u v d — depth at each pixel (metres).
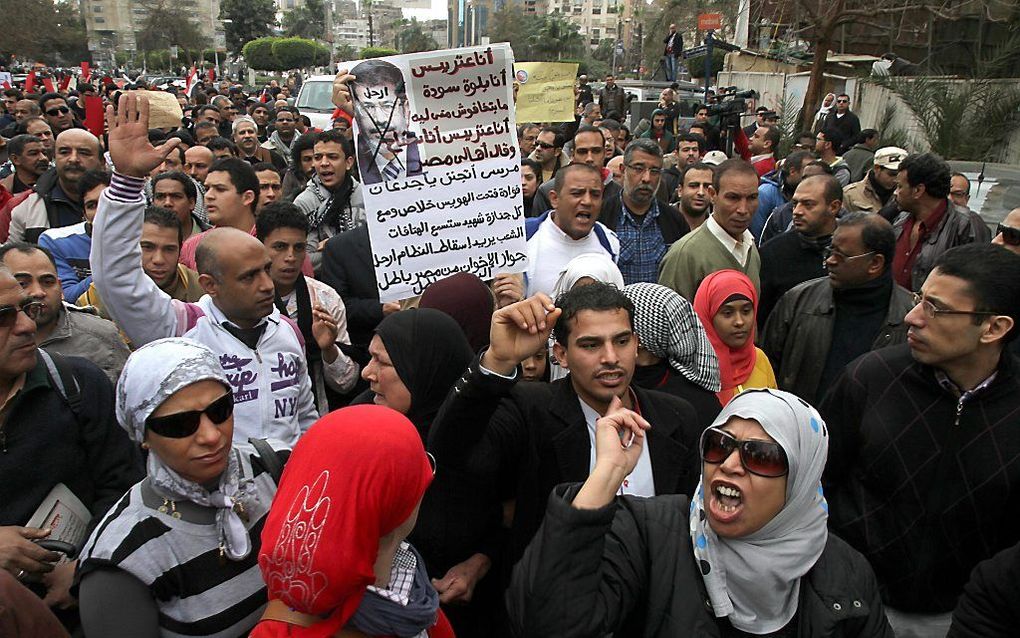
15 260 2.99
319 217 5.67
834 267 3.76
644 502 2.00
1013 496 2.42
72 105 13.48
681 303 3.00
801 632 1.83
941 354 2.40
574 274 3.30
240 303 3.06
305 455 1.54
